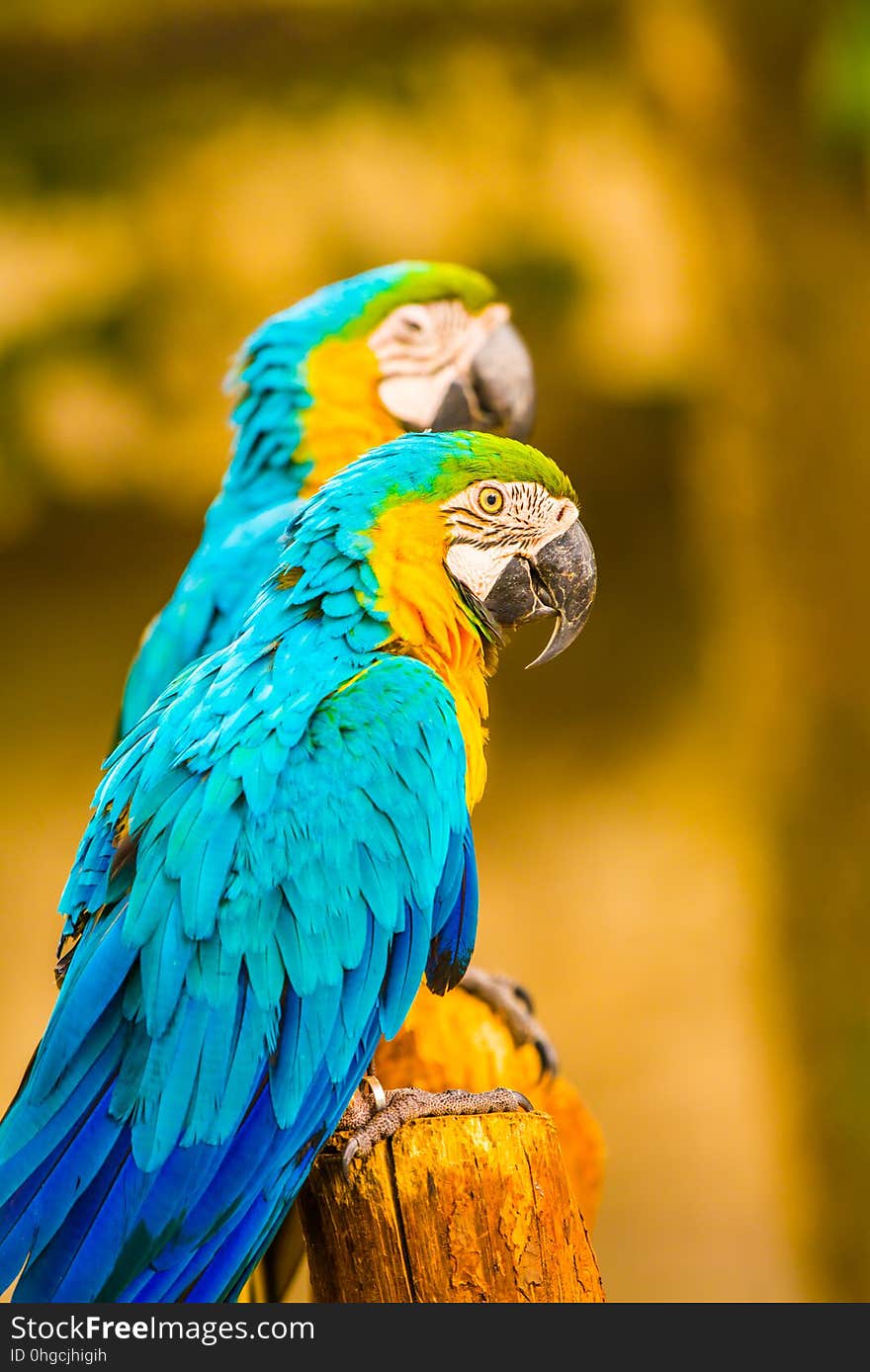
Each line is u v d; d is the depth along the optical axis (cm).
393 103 1419
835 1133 1171
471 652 503
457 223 1430
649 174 1438
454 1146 409
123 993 407
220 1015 407
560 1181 417
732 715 1559
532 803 1756
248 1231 406
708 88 1086
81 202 1430
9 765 1728
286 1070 414
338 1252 417
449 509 497
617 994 1686
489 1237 403
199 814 425
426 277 823
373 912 435
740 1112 1633
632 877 1706
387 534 486
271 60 1381
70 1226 388
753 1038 1656
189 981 407
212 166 1420
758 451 1155
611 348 1467
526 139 1432
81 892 443
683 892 1700
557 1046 1661
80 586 1738
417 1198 407
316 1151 420
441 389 821
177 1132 396
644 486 1689
